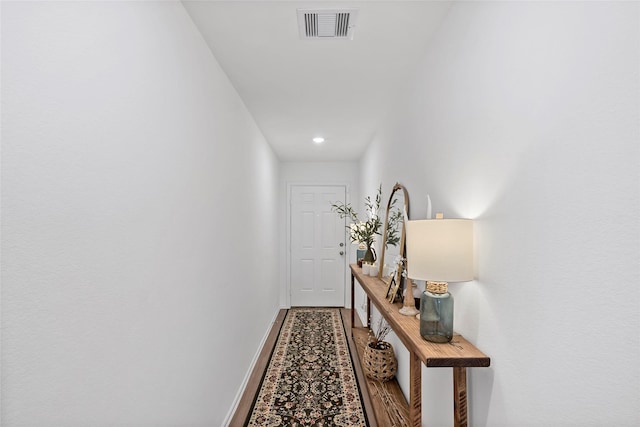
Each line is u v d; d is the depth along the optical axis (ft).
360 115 10.71
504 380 3.67
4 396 2.25
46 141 2.59
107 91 3.34
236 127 8.70
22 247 2.39
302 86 8.46
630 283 2.19
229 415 7.77
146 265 4.07
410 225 4.63
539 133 3.12
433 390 6.05
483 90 4.25
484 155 4.21
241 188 9.20
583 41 2.59
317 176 18.61
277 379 9.94
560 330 2.83
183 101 5.28
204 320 6.15
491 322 3.96
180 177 5.12
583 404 2.57
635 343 2.15
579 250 2.62
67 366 2.78
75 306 2.88
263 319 12.92
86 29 3.05
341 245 18.65
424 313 4.53
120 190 3.54
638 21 2.13
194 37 5.80
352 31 6.04
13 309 2.31
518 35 3.48
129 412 3.69
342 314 17.10
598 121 2.44
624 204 2.23
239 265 8.94
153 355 4.24
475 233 4.41
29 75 2.46
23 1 2.42
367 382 8.95
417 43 6.45
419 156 7.07
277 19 5.71
